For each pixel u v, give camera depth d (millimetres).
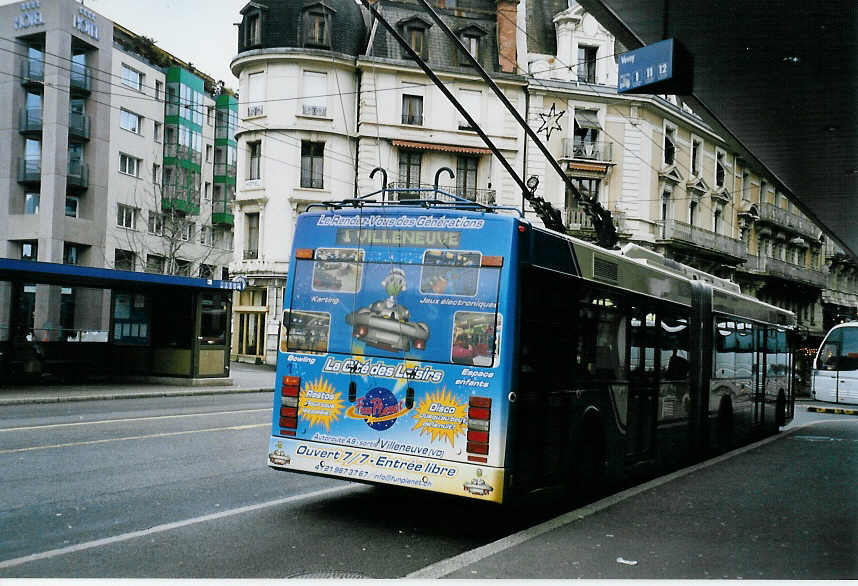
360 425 7090
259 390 23625
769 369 17016
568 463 7715
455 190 38375
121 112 47594
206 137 55094
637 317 9625
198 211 52719
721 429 13383
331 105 37812
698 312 12273
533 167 38781
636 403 9562
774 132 15531
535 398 7031
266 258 37781
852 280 68562
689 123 43250
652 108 40750
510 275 6684
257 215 38844
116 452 10531
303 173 37812
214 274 56531
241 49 38719
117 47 47156
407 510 7867
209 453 10789
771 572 5699
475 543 6699
